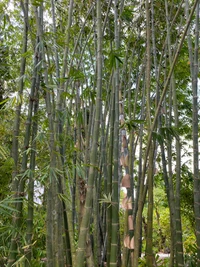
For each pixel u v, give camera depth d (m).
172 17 3.81
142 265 3.19
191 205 4.14
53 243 2.45
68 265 2.63
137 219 2.17
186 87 5.15
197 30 2.70
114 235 2.15
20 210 2.23
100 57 2.06
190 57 2.71
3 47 3.54
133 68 4.42
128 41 3.70
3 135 3.30
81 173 2.26
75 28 3.53
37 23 2.30
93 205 3.41
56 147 2.33
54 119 2.44
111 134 2.88
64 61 2.53
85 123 3.16
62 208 2.48
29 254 2.21
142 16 3.71
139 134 3.67
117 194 2.21
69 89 3.67
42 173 2.24
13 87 3.60
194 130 2.59
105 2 3.64
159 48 4.01
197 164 2.57
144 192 2.18
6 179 2.79
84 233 1.86
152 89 4.54
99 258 3.36
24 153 2.30
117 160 2.27
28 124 2.34
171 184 2.90
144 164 2.17
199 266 2.50
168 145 2.96
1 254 2.63
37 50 2.44
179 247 2.62
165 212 6.43
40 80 2.56
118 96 2.38
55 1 3.66
